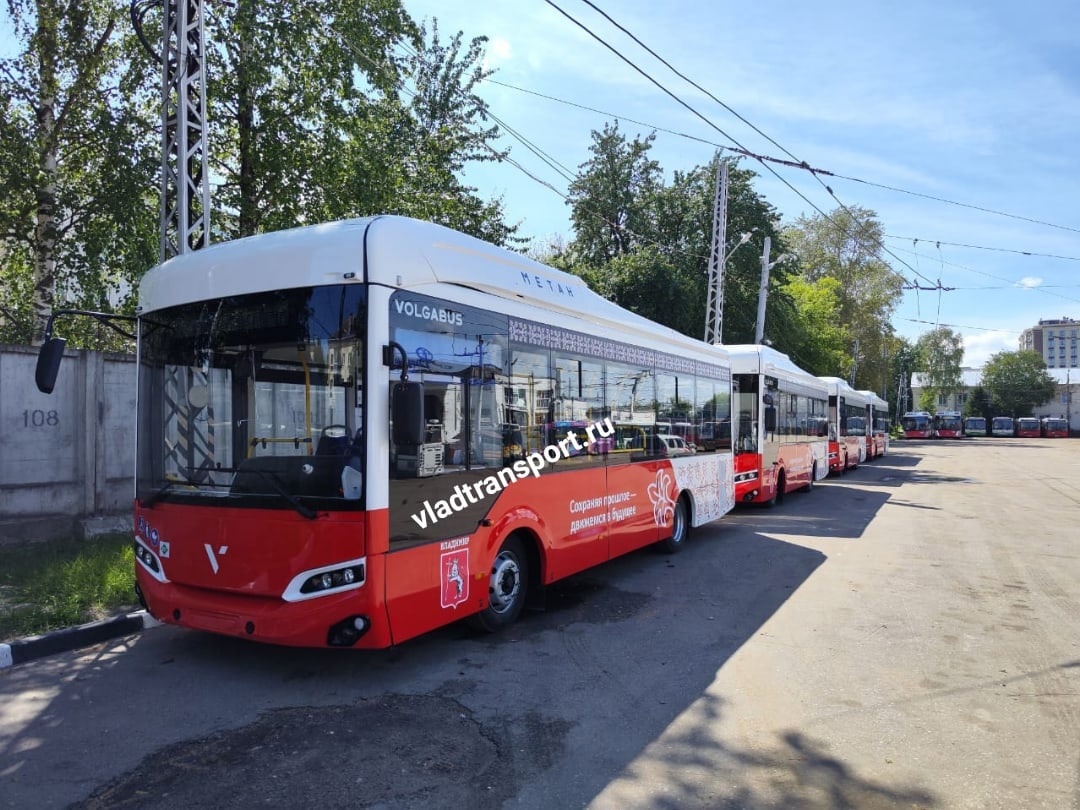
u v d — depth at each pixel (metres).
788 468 17.17
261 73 12.55
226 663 5.60
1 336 12.92
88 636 5.96
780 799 3.70
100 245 12.54
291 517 4.82
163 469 5.46
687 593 8.06
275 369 5.00
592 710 4.80
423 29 15.29
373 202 13.75
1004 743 4.40
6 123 11.45
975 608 7.50
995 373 96.06
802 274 50.03
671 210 29.36
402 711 4.72
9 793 3.66
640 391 9.12
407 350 5.05
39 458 8.78
